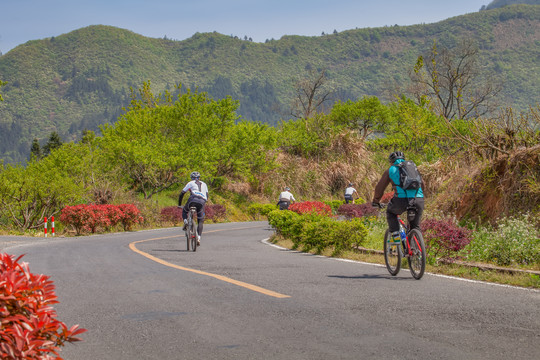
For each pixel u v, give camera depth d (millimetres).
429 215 14273
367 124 56031
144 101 50594
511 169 12984
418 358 4156
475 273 8797
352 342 4629
